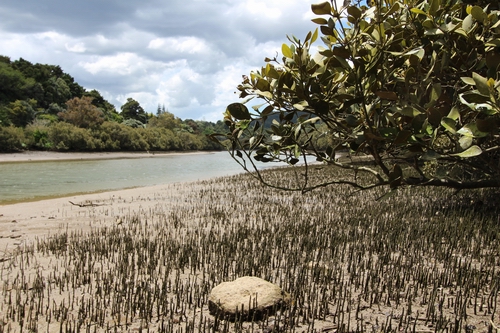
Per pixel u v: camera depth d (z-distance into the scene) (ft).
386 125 8.38
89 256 19.07
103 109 301.63
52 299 14.47
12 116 192.34
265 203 38.63
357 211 31.22
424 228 23.02
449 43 8.59
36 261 19.06
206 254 19.66
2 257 20.20
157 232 26.16
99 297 14.51
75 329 11.89
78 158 158.30
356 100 7.56
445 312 12.54
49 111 244.22
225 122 9.53
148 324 12.28
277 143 9.42
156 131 249.55
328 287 14.93
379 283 14.94
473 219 25.52
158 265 18.35
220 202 40.47
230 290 12.87
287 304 12.79
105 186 62.39
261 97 8.55
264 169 96.84
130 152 210.38
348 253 19.48
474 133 6.93
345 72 7.96
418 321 11.99
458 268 15.93
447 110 8.61
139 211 35.58
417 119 7.34
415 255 17.99
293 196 42.52
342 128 8.70
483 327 11.35
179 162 149.59
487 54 7.75
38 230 27.48
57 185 63.10
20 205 40.45
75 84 308.81
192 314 13.00
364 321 12.12
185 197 45.16
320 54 8.10
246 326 11.76
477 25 8.33
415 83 8.64
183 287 15.44
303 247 20.30
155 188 56.49
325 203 36.47
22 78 236.43
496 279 14.56
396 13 9.35
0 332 11.75
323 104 7.76
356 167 8.96
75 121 197.06
